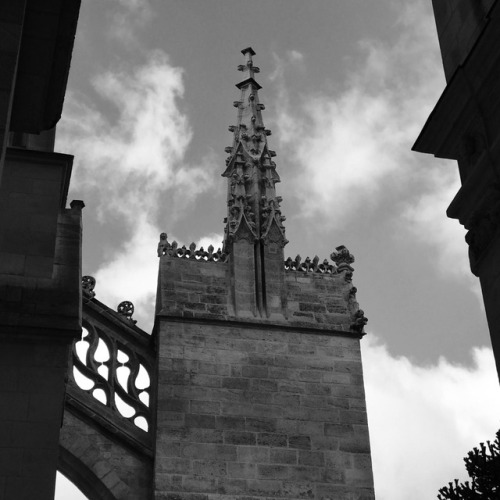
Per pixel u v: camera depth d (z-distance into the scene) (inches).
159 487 1030.4
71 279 773.9
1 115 405.4
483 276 584.4
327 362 1150.3
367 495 1077.1
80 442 1050.1
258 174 1273.4
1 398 708.0
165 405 1077.8
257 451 1075.9
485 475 794.8
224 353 1127.6
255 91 1368.1
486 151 578.9
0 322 729.0
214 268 1187.9
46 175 817.5
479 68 581.9
